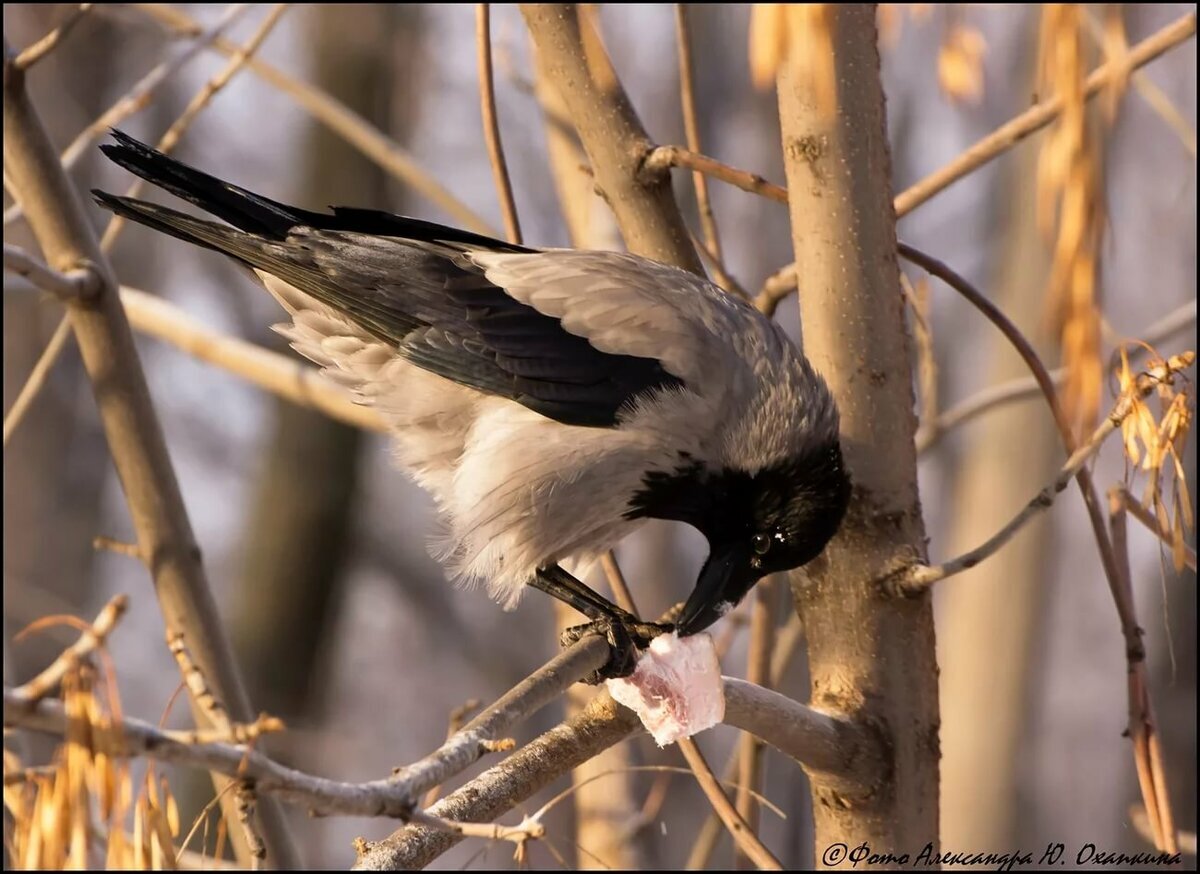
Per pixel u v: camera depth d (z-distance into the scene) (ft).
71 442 90.63
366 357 32.09
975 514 67.41
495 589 30.71
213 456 104.58
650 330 29.60
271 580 83.35
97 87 86.38
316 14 86.33
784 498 28.71
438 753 17.99
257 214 32.32
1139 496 27.73
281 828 31.71
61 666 14.34
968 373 90.63
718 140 88.17
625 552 78.48
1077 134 17.49
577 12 29.76
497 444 30.01
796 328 73.67
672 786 80.89
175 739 14.96
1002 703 66.13
